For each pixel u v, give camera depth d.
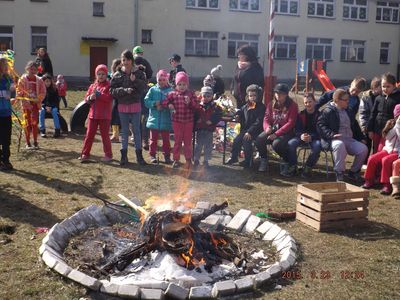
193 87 28.58
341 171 7.48
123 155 8.18
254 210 5.99
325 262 4.48
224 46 31.62
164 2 29.92
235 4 31.62
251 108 8.33
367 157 8.12
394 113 7.06
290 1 33.00
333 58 34.72
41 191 6.47
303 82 27.36
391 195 6.88
